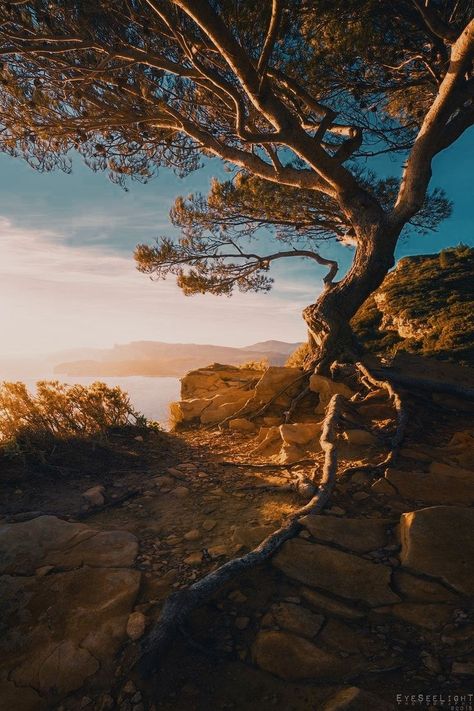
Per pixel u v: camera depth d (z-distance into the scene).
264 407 8.55
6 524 4.25
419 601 3.10
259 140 7.84
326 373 8.80
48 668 2.73
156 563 3.68
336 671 2.58
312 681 2.54
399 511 4.32
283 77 8.64
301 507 4.45
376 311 23.45
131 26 7.57
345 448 5.83
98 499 4.94
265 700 2.45
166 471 5.91
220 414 9.11
